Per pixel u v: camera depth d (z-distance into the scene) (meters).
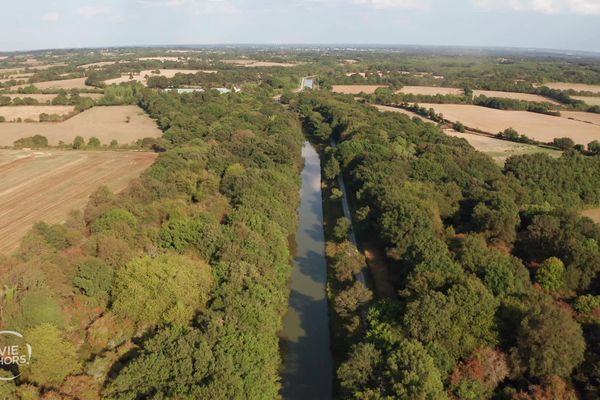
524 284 58.69
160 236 70.44
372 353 47.66
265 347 50.09
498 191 90.44
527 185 100.25
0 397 40.75
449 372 46.22
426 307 50.22
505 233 72.94
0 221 87.19
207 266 62.66
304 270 81.00
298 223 94.88
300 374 55.69
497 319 50.72
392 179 97.44
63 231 70.00
